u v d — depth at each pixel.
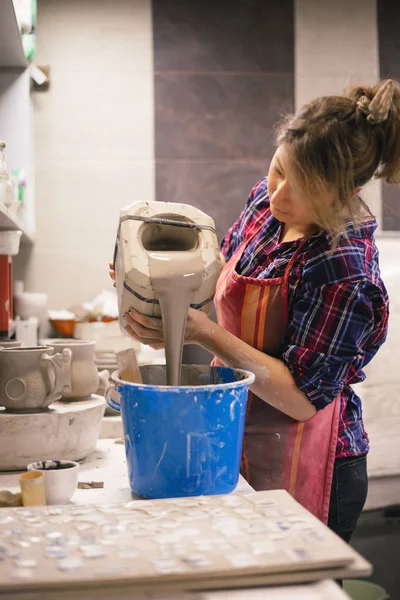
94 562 0.80
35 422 1.28
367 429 3.04
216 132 3.40
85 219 3.36
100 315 3.13
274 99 3.42
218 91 3.39
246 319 1.51
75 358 1.44
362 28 3.45
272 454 1.54
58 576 0.76
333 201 1.23
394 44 3.47
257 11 3.38
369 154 1.27
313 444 1.51
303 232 1.50
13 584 0.75
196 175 3.40
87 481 1.25
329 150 1.21
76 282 3.37
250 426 1.55
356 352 1.38
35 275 3.35
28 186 2.92
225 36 3.37
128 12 3.33
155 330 1.26
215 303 1.69
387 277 3.08
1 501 1.06
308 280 1.38
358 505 1.57
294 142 1.23
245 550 0.83
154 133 3.37
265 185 1.74
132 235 1.20
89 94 3.34
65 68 3.32
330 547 0.84
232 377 1.27
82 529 0.90
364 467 1.59
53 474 1.10
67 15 3.31
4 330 2.37
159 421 1.09
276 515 0.95
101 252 3.38
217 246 1.25
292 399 1.38
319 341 1.36
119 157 3.37
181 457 1.09
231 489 1.16
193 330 1.27
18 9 2.26
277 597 0.77
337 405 1.52
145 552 0.83
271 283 1.47
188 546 0.84
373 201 3.40
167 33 3.35
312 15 3.41
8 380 1.30
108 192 3.37
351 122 1.25
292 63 3.41
